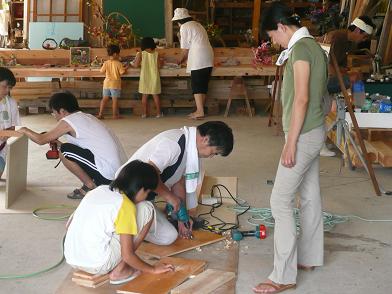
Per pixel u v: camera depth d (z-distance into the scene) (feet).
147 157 11.59
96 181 14.87
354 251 12.57
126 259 10.37
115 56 27.55
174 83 29.19
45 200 15.42
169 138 11.75
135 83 29.37
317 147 10.46
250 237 13.16
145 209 10.58
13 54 29.27
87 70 27.63
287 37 10.51
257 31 38.42
